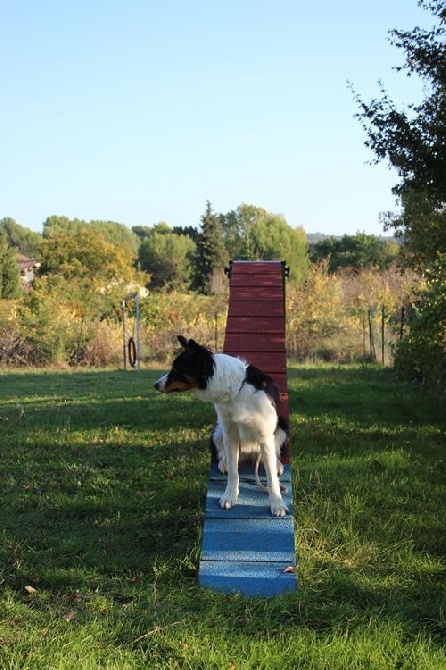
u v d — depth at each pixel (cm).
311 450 827
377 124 973
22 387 1564
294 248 5794
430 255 1401
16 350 2222
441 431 942
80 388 1518
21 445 891
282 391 691
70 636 400
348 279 3127
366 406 1143
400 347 1051
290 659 375
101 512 637
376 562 522
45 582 484
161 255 6806
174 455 825
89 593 463
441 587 479
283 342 820
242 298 948
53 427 1002
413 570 507
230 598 447
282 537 505
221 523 523
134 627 413
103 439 923
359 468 745
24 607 441
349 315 2356
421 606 447
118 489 700
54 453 846
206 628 407
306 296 2317
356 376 1605
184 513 619
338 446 854
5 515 626
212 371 513
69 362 2242
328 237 6006
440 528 585
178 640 396
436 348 995
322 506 618
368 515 609
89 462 796
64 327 2250
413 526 588
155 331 2392
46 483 721
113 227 10250
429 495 668
